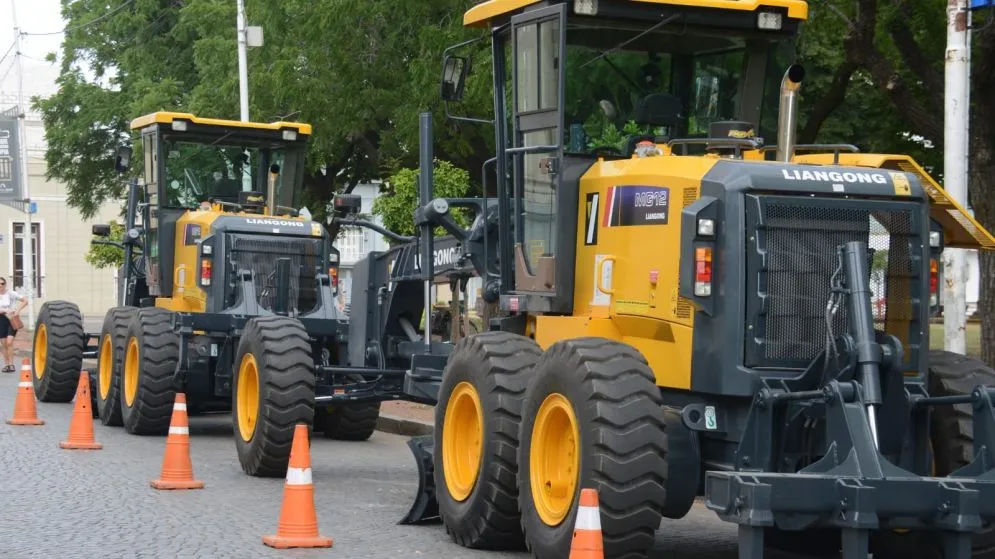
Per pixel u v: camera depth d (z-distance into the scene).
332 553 11.66
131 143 46.06
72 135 49.38
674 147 12.29
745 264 10.27
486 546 11.90
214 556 11.37
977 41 21.14
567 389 10.40
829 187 10.45
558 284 11.94
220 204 22.22
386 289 17.48
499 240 13.29
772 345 10.26
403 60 30.92
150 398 20.16
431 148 14.74
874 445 9.30
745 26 12.34
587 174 11.91
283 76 31.84
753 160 10.91
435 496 13.04
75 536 12.16
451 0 28.47
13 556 11.25
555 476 10.83
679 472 10.54
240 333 19.58
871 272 10.48
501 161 13.19
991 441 9.73
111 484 15.40
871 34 20.91
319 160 34.41
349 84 31.27
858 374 9.70
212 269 20.80
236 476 16.39
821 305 10.36
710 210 10.38
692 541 12.81
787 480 9.07
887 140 25.61
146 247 23.36
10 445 18.91
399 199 27.58
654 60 12.33
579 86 12.11
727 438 10.50
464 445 12.34
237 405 16.89
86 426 18.72
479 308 14.59
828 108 24.05
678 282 10.62
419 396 14.59
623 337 11.31
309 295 21.02
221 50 37.47
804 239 10.37
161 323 20.59
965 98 16.22
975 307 38.56
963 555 9.31
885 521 9.27
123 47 49.97
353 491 15.44
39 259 68.56
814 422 9.91
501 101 13.22
